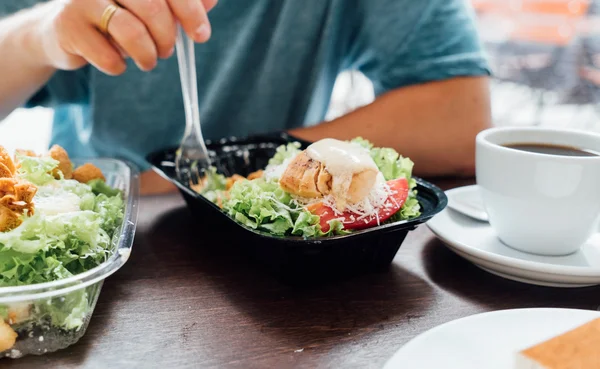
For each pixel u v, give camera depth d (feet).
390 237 1.21
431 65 2.15
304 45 2.28
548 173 1.17
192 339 1.03
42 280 1.03
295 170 1.22
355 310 1.11
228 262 1.29
